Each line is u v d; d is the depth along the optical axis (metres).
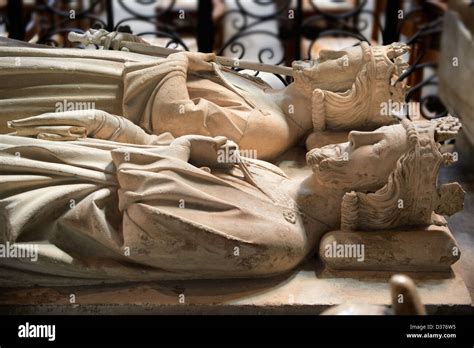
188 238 1.96
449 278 2.13
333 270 2.14
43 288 2.07
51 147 2.09
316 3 4.34
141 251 1.98
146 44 2.63
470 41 3.00
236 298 2.04
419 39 3.65
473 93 2.94
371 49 2.37
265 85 2.65
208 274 2.08
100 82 2.41
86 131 2.22
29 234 2.03
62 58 2.44
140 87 2.34
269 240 2.02
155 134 2.36
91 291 2.06
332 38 4.34
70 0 4.43
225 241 1.97
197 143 2.13
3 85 2.36
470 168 2.97
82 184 2.05
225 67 2.65
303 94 2.46
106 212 2.04
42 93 2.37
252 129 2.37
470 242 2.43
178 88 2.34
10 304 2.01
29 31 4.05
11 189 2.03
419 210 2.12
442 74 3.27
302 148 2.57
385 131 2.14
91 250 2.06
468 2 3.02
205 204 2.01
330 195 2.17
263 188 2.14
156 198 1.97
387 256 2.11
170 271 2.05
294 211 2.15
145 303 2.02
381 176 2.11
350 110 2.38
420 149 2.06
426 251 2.12
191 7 4.29
